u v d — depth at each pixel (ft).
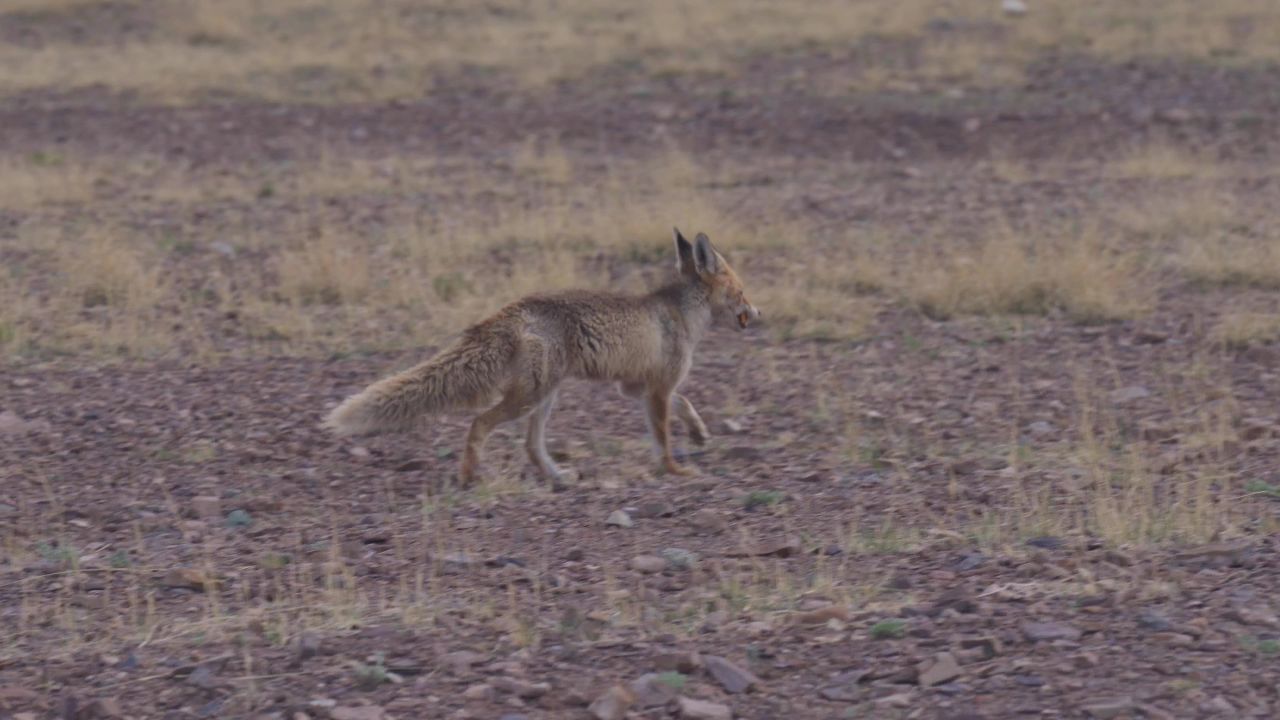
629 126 88.99
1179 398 42.63
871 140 84.74
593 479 37.58
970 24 110.42
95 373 46.91
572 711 22.95
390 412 34.99
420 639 26.18
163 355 48.65
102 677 25.21
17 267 58.49
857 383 45.32
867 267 56.34
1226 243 60.08
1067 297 52.47
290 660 25.50
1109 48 102.32
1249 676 22.77
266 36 111.86
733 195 72.28
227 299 54.03
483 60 104.06
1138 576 27.58
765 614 26.86
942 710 22.29
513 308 36.14
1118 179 73.97
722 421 42.27
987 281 53.31
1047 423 40.81
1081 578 27.58
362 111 93.45
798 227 64.23
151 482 37.52
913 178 75.87
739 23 112.37
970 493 34.45
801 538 31.60
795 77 98.37
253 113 92.99
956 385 44.88
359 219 67.46
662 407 38.34
